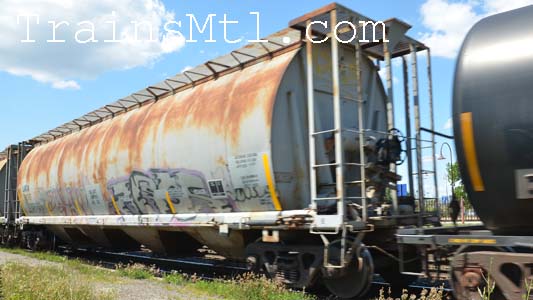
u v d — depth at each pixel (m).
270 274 9.40
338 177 8.10
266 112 9.02
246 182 9.42
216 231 10.56
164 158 11.60
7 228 22.91
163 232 12.68
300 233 9.23
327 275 8.39
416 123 9.67
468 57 6.59
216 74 11.45
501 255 6.24
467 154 6.54
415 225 9.26
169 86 12.93
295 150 9.24
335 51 8.33
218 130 10.02
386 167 9.05
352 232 8.30
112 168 13.79
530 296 5.90
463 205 17.36
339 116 8.22
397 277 9.76
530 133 6.00
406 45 10.22
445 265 7.03
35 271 11.04
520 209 6.25
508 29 6.42
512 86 6.15
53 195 17.92
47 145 20.23
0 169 24.08
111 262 16.69
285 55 9.66
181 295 9.01
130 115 14.20
